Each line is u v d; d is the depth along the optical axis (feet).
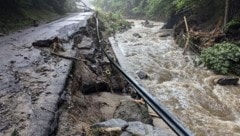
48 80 19.92
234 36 52.47
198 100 32.55
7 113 14.26
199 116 28.07
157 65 48.39
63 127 14.48
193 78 41.11
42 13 78.43
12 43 33.91
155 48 63.72
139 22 142.00
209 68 45.68
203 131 24.72
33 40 35.94
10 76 20.42
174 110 29.27
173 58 53.67
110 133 14.79
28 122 13.39
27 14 63.57
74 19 78.02
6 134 12.25
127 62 47.93
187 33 64.95
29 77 20.48
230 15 59.41
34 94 17.07
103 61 36.24
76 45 37.60
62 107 16.63
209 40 55.31
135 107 19.90
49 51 29.48
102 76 30.30
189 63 49.85
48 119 13.82
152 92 34.53
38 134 12.34
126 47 64.59
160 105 18.48
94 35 63.26
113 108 22.34
